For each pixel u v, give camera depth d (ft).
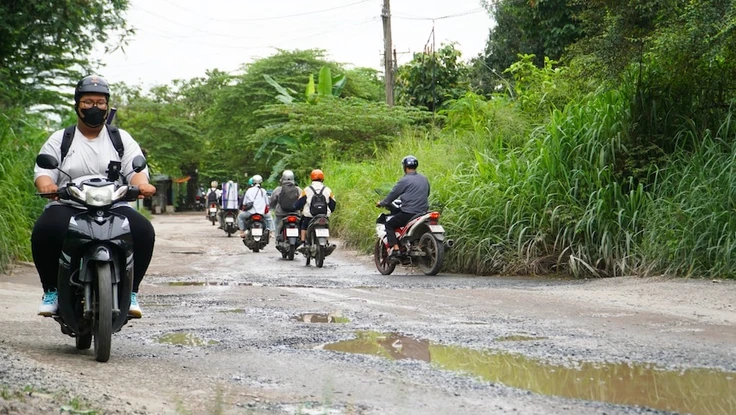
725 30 32.65
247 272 42.70
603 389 14.79
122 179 18.95
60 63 60.64
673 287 30.68
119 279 17.60
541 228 39.45
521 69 60.13
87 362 17.15
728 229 32.99
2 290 31.07
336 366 16.97
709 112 40.22
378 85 168.66
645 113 40.73
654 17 39.11
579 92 47.67
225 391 14.58
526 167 42.96
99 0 57.06
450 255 42.29
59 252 17.78
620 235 36.94
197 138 221.25
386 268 41.96
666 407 13.50
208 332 21.67
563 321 23.54
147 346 19.51
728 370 16.47
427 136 66.33
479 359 17.70
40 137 51.34
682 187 36.22
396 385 15.14
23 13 54.39
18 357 16.58
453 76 95.96
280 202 53.26
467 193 44.01
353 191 64.80
